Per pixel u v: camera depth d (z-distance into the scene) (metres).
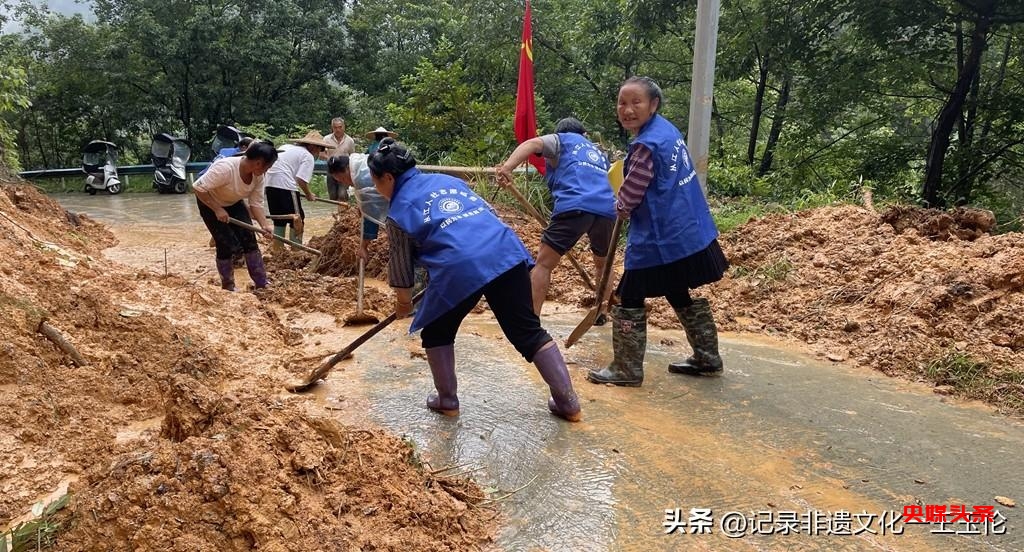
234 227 6.19
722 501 2.88
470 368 4.42
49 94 21.19
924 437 3.51
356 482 2.64
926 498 2.92
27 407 3.16
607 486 2.98
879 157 13.51
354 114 22.50
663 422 3.65
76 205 13.52
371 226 6.37
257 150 5.79
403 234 3.44
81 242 7.84
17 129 21.61
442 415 3.68
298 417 2.80
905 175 13.60
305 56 22.06
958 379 4.23
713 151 16.20
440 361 3.59
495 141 12.08
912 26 11.52
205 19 19.64
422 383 4.13
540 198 8.74
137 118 21.77
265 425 2.64
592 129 16.98
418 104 13.73
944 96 13.30
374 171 3.52
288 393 3.93
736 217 8.50
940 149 12.07
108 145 16.03
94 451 3.01
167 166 15.87
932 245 5.80
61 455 3.00
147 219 11.50
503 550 2.53
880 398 4.05
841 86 12.41
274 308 5.79
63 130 22.64
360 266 5.62
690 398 4.00
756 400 3.98
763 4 12.84
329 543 2.30
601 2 15.64
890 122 14.74
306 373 4.21
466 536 2.58
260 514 2.27
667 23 15.42
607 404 3.88
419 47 23.03
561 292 6.38
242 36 20.42
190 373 3.75
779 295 5.94
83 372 3.55
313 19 21.17
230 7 20.42
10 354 3.40
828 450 3.35
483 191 9.03
